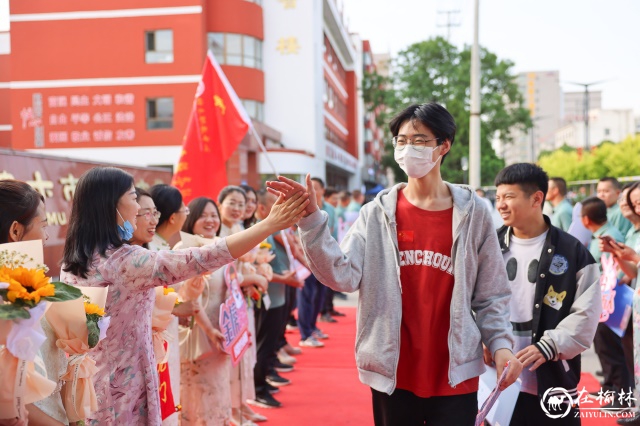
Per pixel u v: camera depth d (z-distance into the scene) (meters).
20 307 1.67
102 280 2.28
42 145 19.53
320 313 8.58
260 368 4.98
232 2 20.84
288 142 22.70
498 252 2.57
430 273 2.48
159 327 2.85
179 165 5.15
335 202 10.48
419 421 2.52
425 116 2.46
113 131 19.48
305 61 22.56
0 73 26.70
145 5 19.41
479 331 2.51
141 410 2.41
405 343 2.49
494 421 2.80
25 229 2.05
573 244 2.93
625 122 83.75
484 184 30.48
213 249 2.24
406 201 2.58
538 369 2.85
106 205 2.32
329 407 4.92
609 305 4.06
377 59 63.06
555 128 118.56
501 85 29.06
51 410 1.99
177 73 19.42
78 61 19.48
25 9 19.50
